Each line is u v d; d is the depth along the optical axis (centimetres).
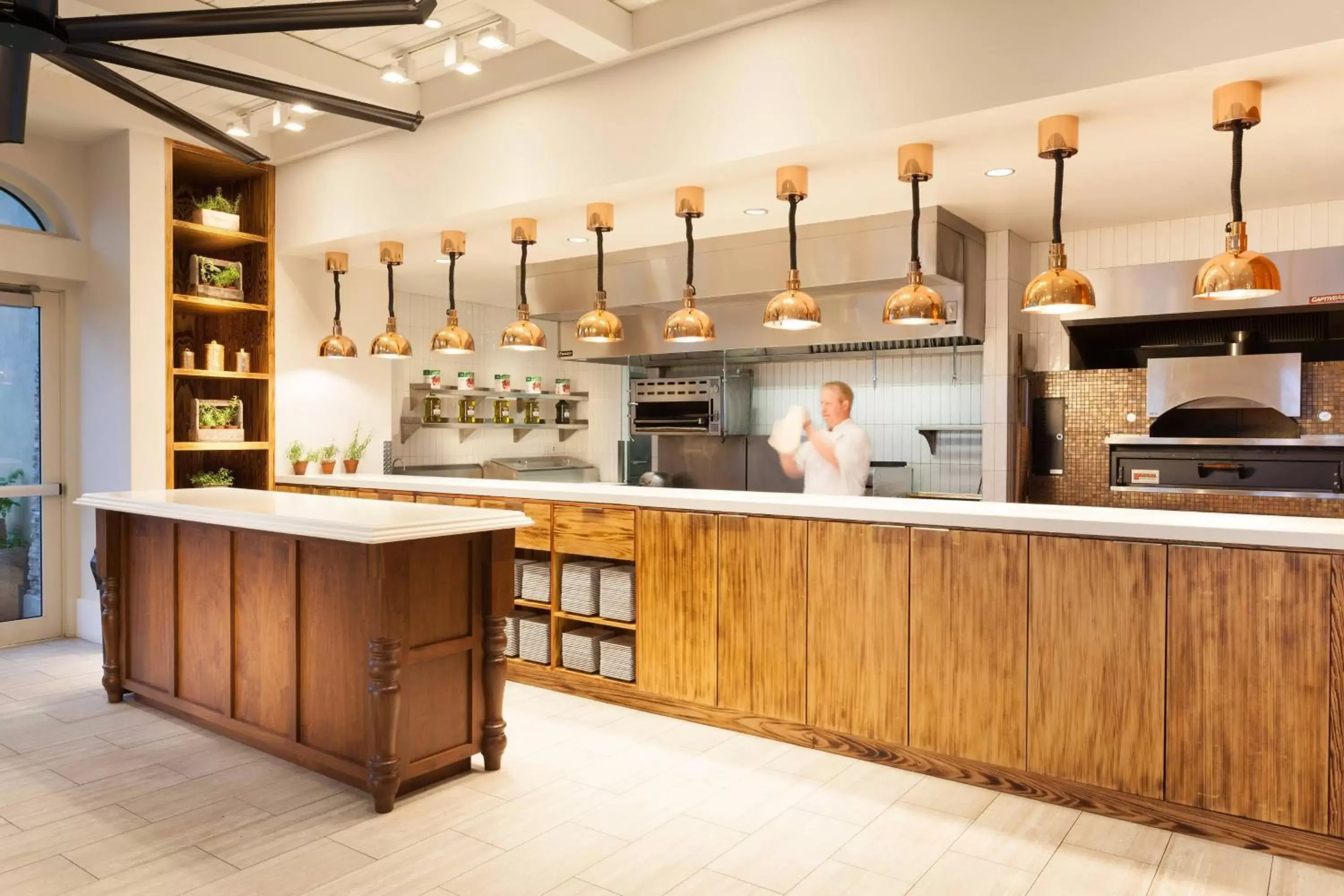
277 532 332
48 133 524
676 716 407
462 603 333
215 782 327
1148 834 289
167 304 538
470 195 473
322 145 541
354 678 320
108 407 537
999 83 314
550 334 878
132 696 434
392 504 377
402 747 310
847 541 355
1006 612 320
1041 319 541
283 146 562
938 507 353
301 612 338
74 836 282
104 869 260
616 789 323
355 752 320
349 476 586
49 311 551
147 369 529
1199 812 287
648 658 414
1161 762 292
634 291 596
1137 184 418
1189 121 328
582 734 384
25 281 533
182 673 395
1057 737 310
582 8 367
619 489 448
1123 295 478
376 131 513
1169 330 501
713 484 689
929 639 336
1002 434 517
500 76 446
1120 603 298
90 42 223
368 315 654
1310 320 461
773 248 531
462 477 775
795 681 369
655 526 411
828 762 351
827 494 594
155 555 408
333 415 630
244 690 364
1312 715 269
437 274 668
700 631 397
